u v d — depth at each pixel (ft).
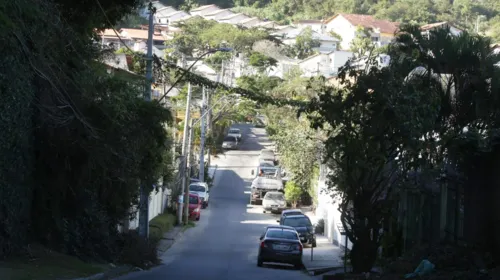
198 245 115.14
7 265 53.62
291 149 160.56
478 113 65.72
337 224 121.80
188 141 147.95
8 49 52.37
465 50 66.80
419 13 366.63
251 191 189.16
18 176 58.54
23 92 57.00
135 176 75.46
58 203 65.00
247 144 276.21
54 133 62.39
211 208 177.68
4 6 43.88
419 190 75.05
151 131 72.95
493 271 51.29
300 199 183.83
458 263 57.36
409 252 68.90
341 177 75.46
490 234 57.88
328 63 284.20
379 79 66.03
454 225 65.72
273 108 173.37
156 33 325.42
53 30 54.70
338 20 396.37
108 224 75.77
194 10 477.77
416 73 68.54
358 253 69.46
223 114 217.15
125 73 82.94
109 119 64.34
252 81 186.70
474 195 60.34
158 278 65.16
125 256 77.41
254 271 80.69
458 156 62.03
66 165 63.36
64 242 66.33
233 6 520.01
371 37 323.57
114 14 72.64
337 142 68.80
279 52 290.35
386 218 70.03
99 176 69.97
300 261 88.02
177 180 155.33
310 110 71.56
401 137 64.59
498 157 57.47
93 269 61.77
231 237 128.98
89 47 69.51
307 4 479.00
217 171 234.38
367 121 66.44
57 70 57.06
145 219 86.17
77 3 67.21
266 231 91.81
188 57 273.95
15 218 58.23
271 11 488.85
